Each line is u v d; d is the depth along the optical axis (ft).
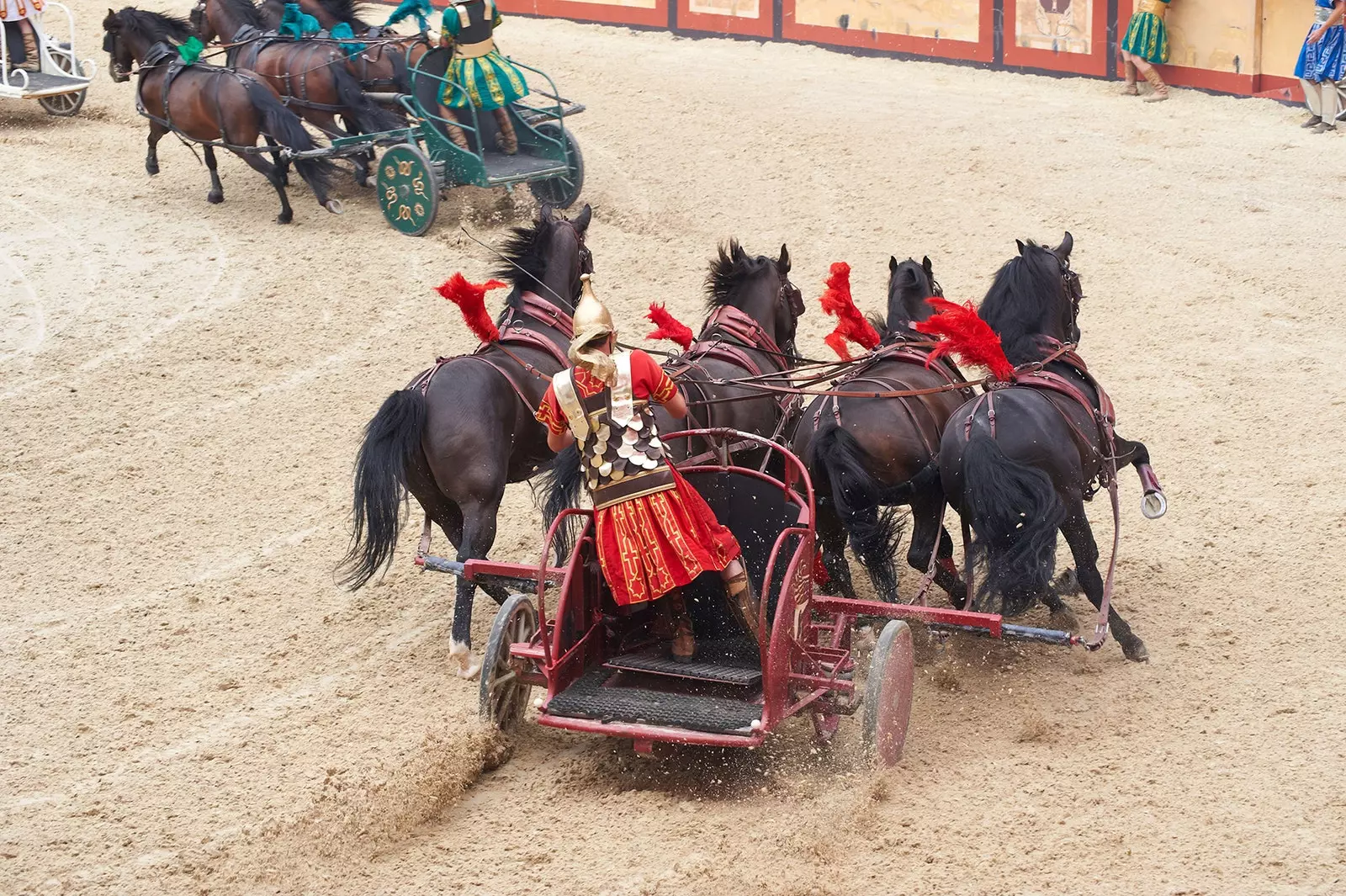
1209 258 48.62
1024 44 71.92
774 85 71.41
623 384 21.88
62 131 65.87
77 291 47.34
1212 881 20.29
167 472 36.09
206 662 27.81
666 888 20.34
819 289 46.93
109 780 23.73
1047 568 24.30
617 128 64.54
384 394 40.27
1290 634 27.61
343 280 48.49
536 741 24.91
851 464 25.89
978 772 23.27
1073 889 20.17
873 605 23.99
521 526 33.78
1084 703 25.43
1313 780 22.71
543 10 88.33
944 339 28.12
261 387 40.75
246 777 23.75
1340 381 39.65
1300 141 59.62
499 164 53.11
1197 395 39.32
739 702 22.15
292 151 52.11
